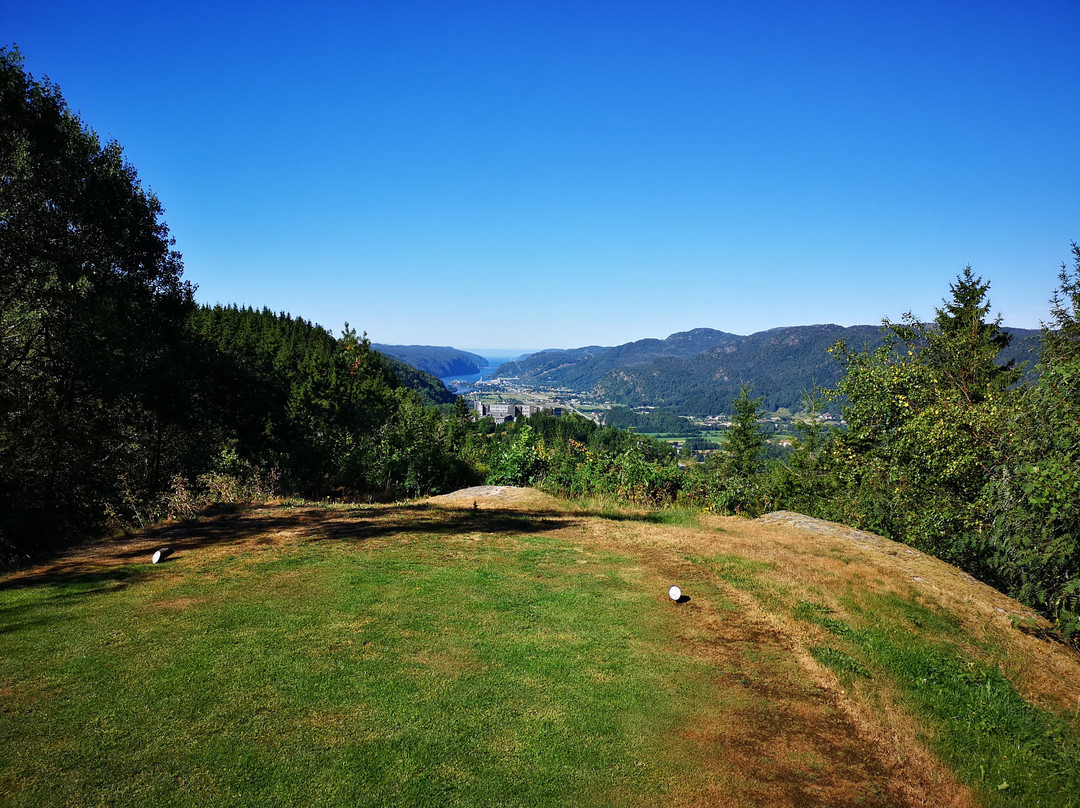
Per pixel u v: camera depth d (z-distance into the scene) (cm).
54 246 1485
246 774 400
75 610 670
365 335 3045
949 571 951
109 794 374
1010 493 859
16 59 1532
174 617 654
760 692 557
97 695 486
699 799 409
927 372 1488
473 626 657
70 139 1652
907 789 440
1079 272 1178
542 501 1441
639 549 996
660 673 579
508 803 390
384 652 584
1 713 456
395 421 2162
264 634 614
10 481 1205
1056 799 437
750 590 797
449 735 457
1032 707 564
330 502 1466
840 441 1719
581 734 472
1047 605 815
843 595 793
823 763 461
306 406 2639
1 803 359
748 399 3092
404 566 860
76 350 1430
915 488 1340
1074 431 753
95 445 1499
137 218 1842
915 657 632
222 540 1005
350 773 407
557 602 742
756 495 1562
